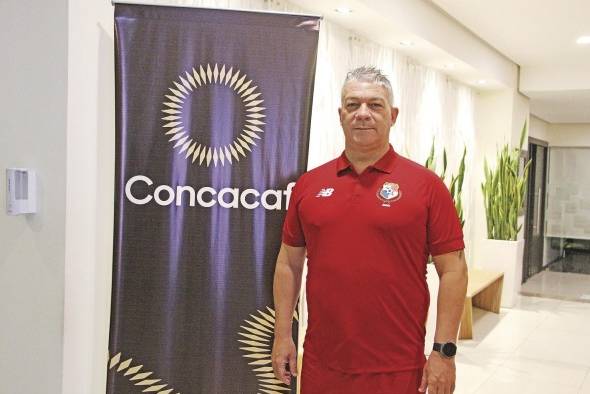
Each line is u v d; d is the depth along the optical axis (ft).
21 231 6.23
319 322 5.88
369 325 5.62
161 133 6.20
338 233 5.71
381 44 14.58
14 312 6.34
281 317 6.24
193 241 6.29
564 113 26.68
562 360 14.26
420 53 15.66
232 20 6.22
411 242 5.65
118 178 6.20
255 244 6.35
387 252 5.60
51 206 6.02
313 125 11.91
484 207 21.45
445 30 15.39
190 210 6.28
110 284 6.78
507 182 20.36
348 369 5.68
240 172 6.30
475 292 16.31
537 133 28.48
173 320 6.32
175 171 6.24
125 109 6.18
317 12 11.75
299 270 6.38
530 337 16.34
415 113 16.69
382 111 5.76
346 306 5.66
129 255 6.26
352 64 13.30
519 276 21.15
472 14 15.15
